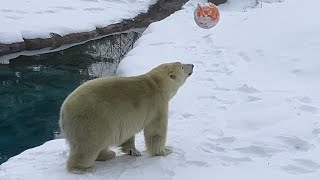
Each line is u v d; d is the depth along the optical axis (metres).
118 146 7.49
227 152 7.29
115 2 21.55
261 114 8.41
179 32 16.25
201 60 12.91
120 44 18.58
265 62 11.91
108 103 6.69
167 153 7.40
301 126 7.80
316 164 6.66
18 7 18.64
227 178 6.47
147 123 7.21
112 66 16.41
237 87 10.43
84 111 6.58
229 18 16.80
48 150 7.77
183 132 8.20
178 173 6.71
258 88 10.17
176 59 13.11
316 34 12.46
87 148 6.64
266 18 14.87
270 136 7.62
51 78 15.27
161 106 7.26
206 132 8.09
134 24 19.94
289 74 10.93
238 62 12.30
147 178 6.61
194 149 7.46
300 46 12.09
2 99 13.70
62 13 18.88
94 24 18.42
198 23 11.07
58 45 16.95
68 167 6.79
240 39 13.92
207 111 9.14
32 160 7.36
